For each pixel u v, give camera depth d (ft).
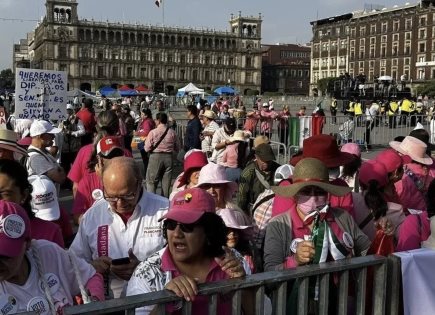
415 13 335.47
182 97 206.80
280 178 18.84
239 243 13.80
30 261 9.11
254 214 16.44
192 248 9.32
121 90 253.65
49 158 21.15
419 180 19.98
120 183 11.98
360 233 12.85
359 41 380.58
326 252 11.93
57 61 412.57
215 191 14.61
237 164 30.30
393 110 110.63
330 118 64.75
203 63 461.78
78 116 40.32
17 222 8.13
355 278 10.18
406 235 12.79
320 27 423.23
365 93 163.73
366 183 15.49
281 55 528.63
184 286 7.93
